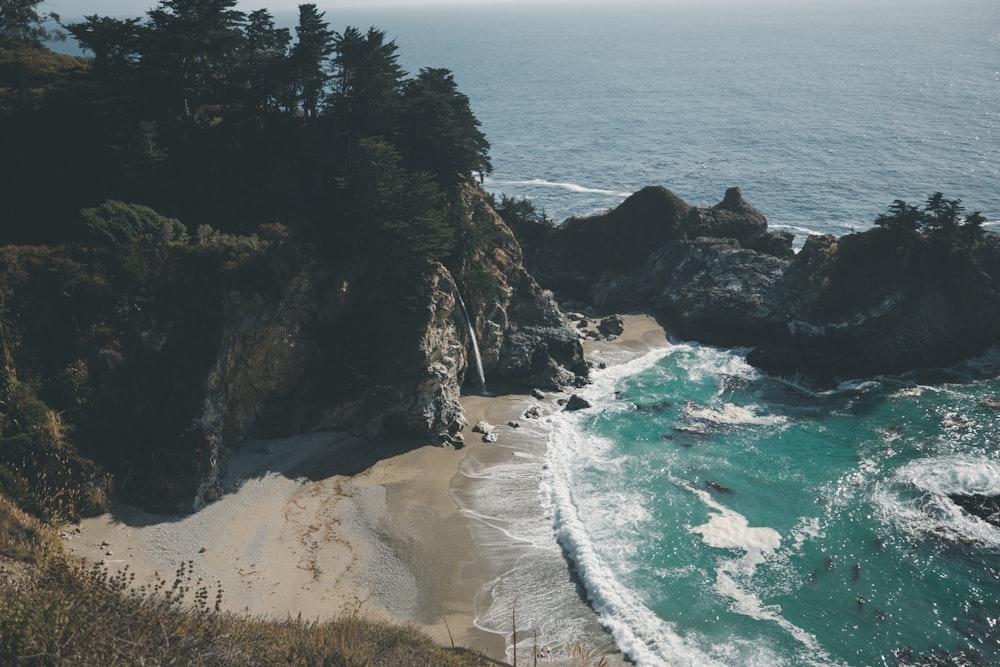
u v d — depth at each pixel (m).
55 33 100.75
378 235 71.12
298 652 27.34
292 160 77.44
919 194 147.50
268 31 84.56
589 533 53.44
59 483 51.06
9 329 55.19
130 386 57.44
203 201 73.69
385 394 65.38
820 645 43.09
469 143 81.75
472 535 53.62
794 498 57.41
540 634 44.28
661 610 45.91
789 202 147.38
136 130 73.88
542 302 85.25
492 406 74.56
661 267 101.75
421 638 39.44
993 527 52.91
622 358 86.75
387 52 79.69
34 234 66.50
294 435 64.19
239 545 50.84
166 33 74.75
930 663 41.78
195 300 61.16
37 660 19.27
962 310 79.00
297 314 65.44
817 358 79.50
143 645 21.41
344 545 51.81
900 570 49.19
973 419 67.75
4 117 73.69
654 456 64.12
